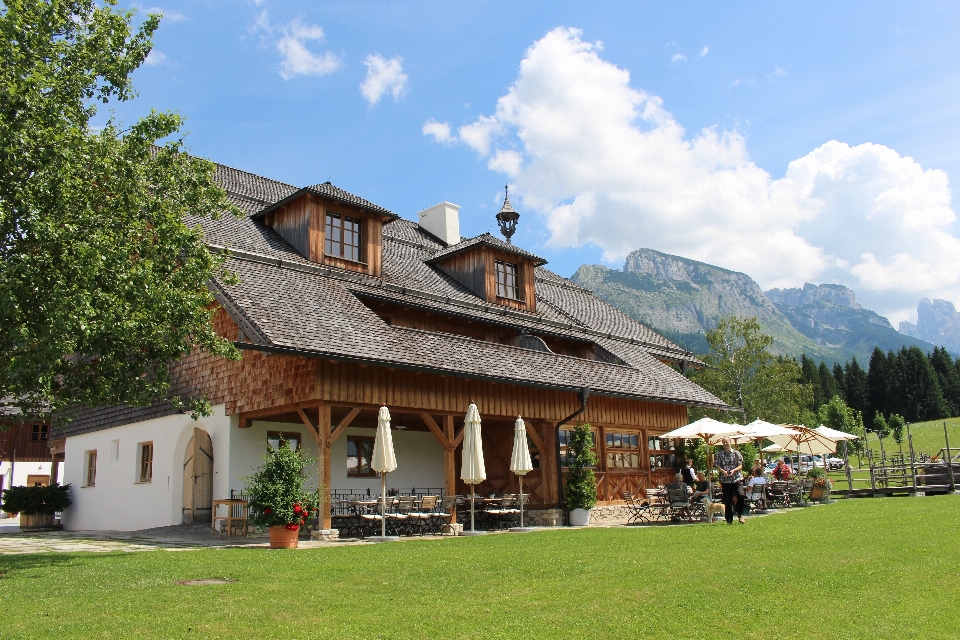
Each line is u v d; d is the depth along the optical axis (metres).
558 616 6.61
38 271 10.77
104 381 11.80
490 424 21.88
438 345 17.92
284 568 9.81
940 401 90.25
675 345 30.59
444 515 16.92
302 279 18.05
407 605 7.10
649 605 7.05
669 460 25.39
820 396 93.62
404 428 21.27
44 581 8.83
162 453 18.95
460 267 24.41
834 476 39.38
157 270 12.38
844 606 7.00
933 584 8.03
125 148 12.57
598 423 22.42
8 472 32.16
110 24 13.19
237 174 23.91
